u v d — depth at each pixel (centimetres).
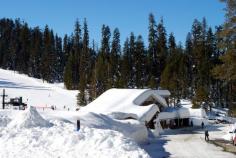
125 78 9356
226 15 3472
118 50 10888
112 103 5756
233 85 4075
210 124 6656
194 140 4253
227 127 5981
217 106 9050
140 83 10119
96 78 8494
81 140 1825
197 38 10394
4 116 2731
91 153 1616
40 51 12812
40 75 12438
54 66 12456
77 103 7738
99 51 11338
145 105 6003
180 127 6050
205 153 3197
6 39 14912
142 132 3841
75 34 12338
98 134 1934
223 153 3200
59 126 2411
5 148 1703
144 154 1599
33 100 7656
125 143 1784
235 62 3438
